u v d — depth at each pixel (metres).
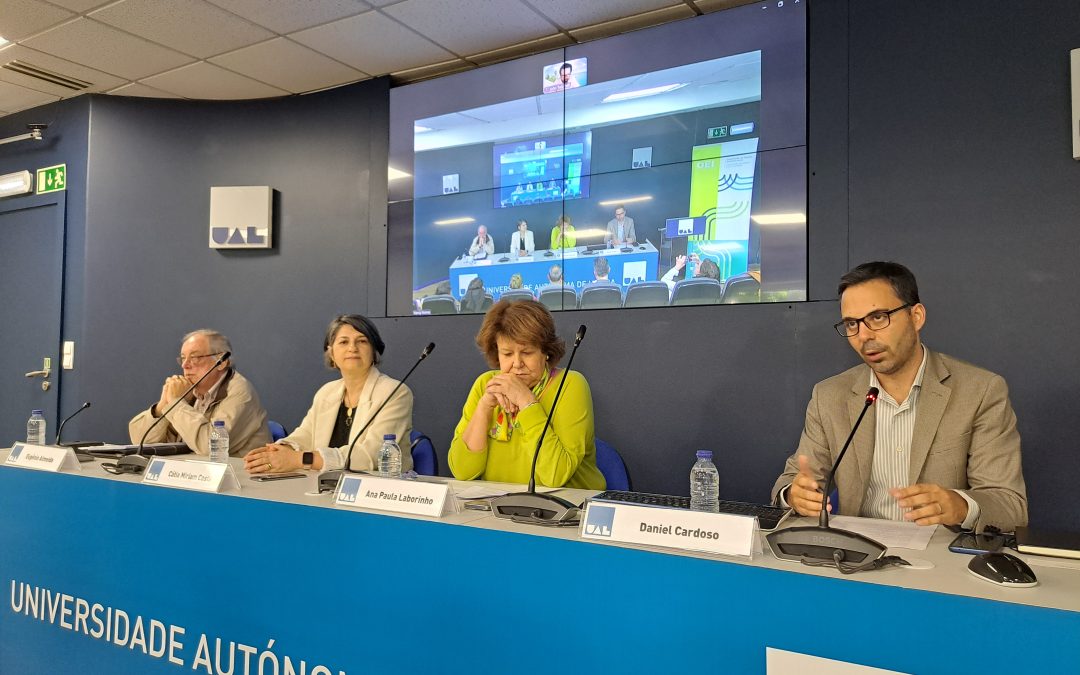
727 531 0.99
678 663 0.96
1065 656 0.73
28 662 1.80
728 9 2.94
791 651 0.89
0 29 3.17
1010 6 2.38
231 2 2.93
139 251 4.02
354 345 2.32
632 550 1.01
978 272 2.40
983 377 1.56
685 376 2.89
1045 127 2.32
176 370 4.00
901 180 2.54
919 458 1.55
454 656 1.16
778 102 2.77
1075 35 2.29
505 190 3.37
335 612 1.29
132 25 3.13
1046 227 2.30
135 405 3.98
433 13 3.02
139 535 1.60
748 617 0.92
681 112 2.97
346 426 2.38
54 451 1.88
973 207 2.42
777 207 2.75
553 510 1.21
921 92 2.52
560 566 1.06
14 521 1.88
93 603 1.68
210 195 4.00
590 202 3.15
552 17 3.06
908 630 0.82
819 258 2.67
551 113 3.27
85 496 1.71
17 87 3.89
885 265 1.58
